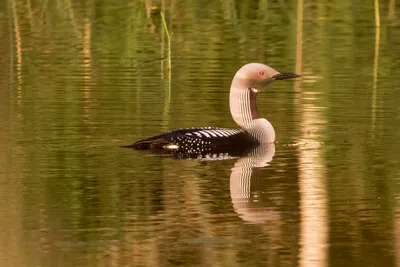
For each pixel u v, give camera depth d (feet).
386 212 35.35
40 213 34.96
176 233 33.19
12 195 36.91
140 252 31.50
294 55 67.15
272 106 53.11
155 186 38.17
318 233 33.32
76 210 35.27
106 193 37.27
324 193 37.50
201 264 30.60
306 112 51.62
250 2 80.89
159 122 49.21
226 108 52.49
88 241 32.37
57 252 31.37
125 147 44.34
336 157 42.86
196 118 50.21
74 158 42.19
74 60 65.26
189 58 66.13
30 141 45.06
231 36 72.84
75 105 52.60
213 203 36.35
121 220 34.42
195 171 40.52
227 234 33.27
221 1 80.89
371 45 70.59
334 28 76.02
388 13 80.84
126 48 69.15
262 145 45.19
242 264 30.66
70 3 79.97
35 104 52.75
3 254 31.12
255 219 34.55
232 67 63.26
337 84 58.59
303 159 42.68
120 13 77.82
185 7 80.74
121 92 56.08
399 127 48.21
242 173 40.19
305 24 77.25
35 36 72.38
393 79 59.88
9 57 66.03
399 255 31.32
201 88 57.31
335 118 50.16
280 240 32.63
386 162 41.98
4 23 76.07
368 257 31.19
